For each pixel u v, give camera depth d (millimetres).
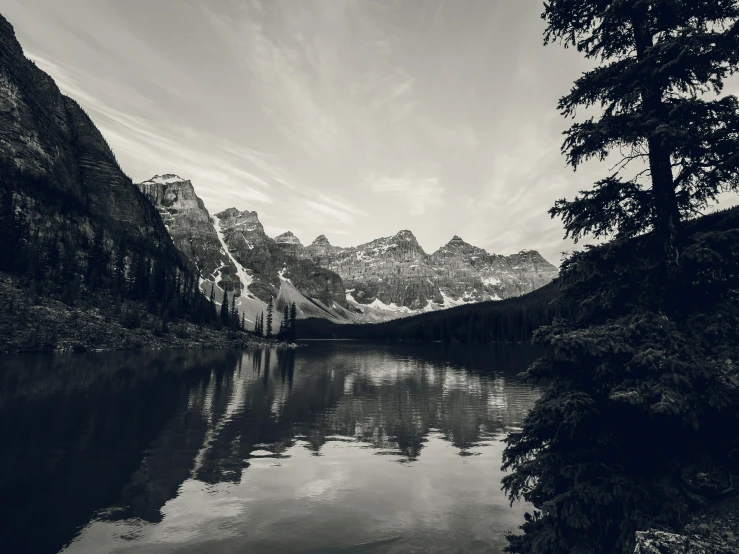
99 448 20672
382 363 84688
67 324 80812
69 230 126500
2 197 109188
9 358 57719
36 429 23656
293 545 11305
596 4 10148
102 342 82500
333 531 12195
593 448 9031
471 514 13531
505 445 22938
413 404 36156
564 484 9250
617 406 8938
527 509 13961
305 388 45594
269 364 78125
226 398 37250
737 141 8234
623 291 9562
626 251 9352
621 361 8617
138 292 125062
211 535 11844
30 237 107125
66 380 41688
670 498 7824
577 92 10438
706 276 8508
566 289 10258
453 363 83250
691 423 7410
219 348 119438
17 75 160500
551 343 8703
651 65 9172
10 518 12750
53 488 15352
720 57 8367
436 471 18203
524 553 10000
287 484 16328
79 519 12805
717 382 7539
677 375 7352
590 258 9508
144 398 34969
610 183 9766
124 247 146000
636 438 8812
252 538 11695
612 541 8359
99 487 15578
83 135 196625
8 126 138000
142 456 19656
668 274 8703
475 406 35344
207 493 15227
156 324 108688
